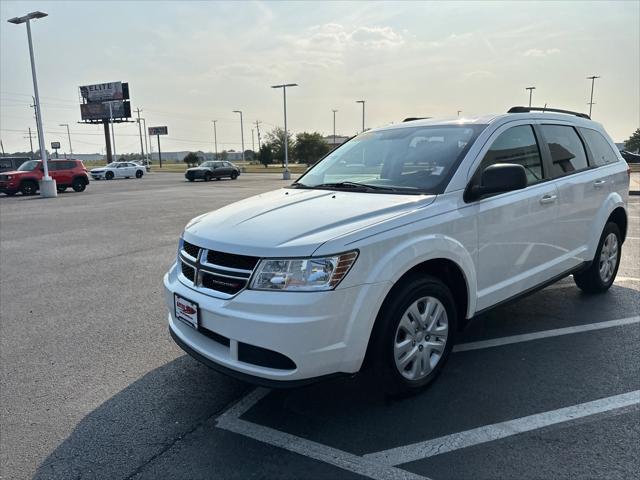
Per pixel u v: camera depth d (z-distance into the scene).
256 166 81.31
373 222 3.00
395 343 3.09
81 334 4.77
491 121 3.97
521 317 4.81
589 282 5.27
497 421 3.02
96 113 72.50
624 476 2.50
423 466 2.63
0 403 3.46
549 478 2.50
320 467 2.65
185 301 3.14
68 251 9.10
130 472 2.67
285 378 2.74
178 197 21.52
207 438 2.96
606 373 3.62
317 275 2.72
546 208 4.13
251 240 2.90
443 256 3.22
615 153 5.49
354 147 4.57
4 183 24.41
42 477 2.65
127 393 3.56
